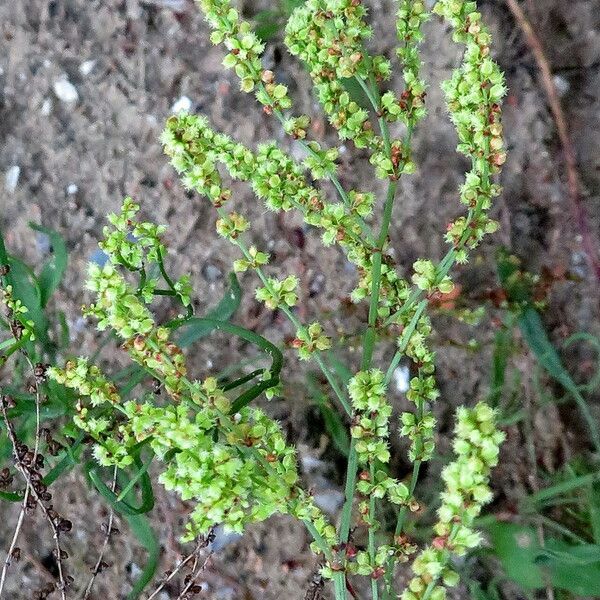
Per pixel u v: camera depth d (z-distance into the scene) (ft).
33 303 0.77
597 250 0.85
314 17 0.63
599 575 0.76
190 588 0.72
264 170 0.62
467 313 0.84
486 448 0.56
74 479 0.86
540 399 0.84
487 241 0.85
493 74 0.60
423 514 0.83
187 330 0.82
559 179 0.85
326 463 0.85
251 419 0.72
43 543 0.86
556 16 0.85
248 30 0.62
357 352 0.85
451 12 0.61
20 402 0.73
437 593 0.59
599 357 0.84
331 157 0.64
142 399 0.85
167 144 0.61
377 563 0.64
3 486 0.74
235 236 0.63
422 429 0.66
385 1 0.85
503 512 0.82
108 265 0.60
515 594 0.83
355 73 0.63
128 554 0.86
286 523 0.85
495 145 0.61
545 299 0.85
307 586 0.84
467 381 0.85
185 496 0.59
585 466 0.83
